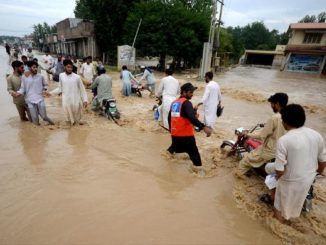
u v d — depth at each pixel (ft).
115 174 14.90
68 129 22.20
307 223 11.49
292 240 10.44
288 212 10.82
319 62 115.14
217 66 97.19
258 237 10.61
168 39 80.07
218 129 24.98
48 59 58.65
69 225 10.56
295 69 121.60
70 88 22.07
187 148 15.51
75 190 13.05
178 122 15.06
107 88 26.16
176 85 23.43
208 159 17.61
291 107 10.05
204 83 58.59
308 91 56.85
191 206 12.40
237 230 10.95
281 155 9.98
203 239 10.30
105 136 21.06
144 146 19.33
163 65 88.63
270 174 12.51
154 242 9.93
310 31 114.83
